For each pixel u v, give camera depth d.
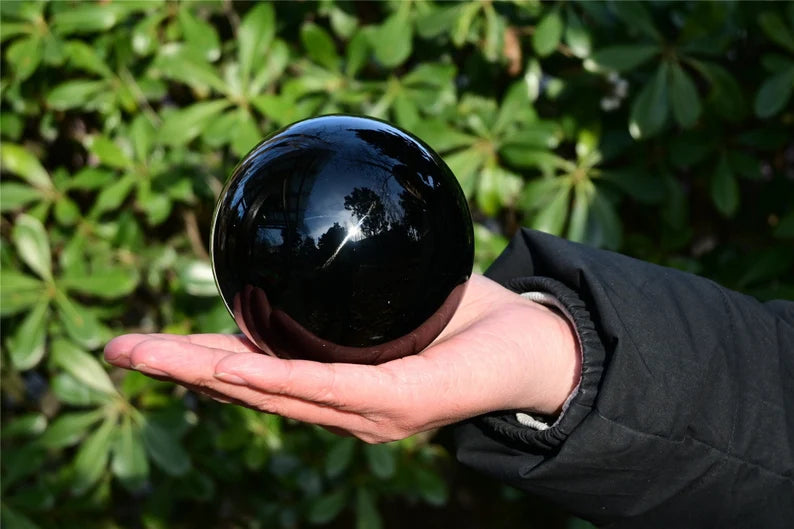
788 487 1.12
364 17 2.28
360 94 2.10
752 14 2.04
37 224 2.06
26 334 2.03
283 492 2.54
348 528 2.89
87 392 2.16
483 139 2.11
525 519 2.85
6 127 2.19
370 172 1.02
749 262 2.17
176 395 2.37
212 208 2.37
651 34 2.00
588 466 1.09
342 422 1.05
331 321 1.03
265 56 2.06
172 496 2.37
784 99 1.95
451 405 1.06
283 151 1.04
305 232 1.00
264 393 0.99
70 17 2.00
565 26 2.09
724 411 1.11
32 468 2.17
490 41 2.04
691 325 1.14
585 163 2.14
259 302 1.04
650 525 1.15
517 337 1.14
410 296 1.04
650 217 2.36
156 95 2.16
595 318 1.14
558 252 1.22
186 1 2.07
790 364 1.16
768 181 2.30
